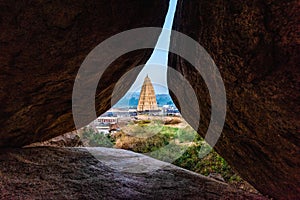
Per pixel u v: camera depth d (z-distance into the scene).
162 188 2.49
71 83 2.46
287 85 1.40
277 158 1.81
